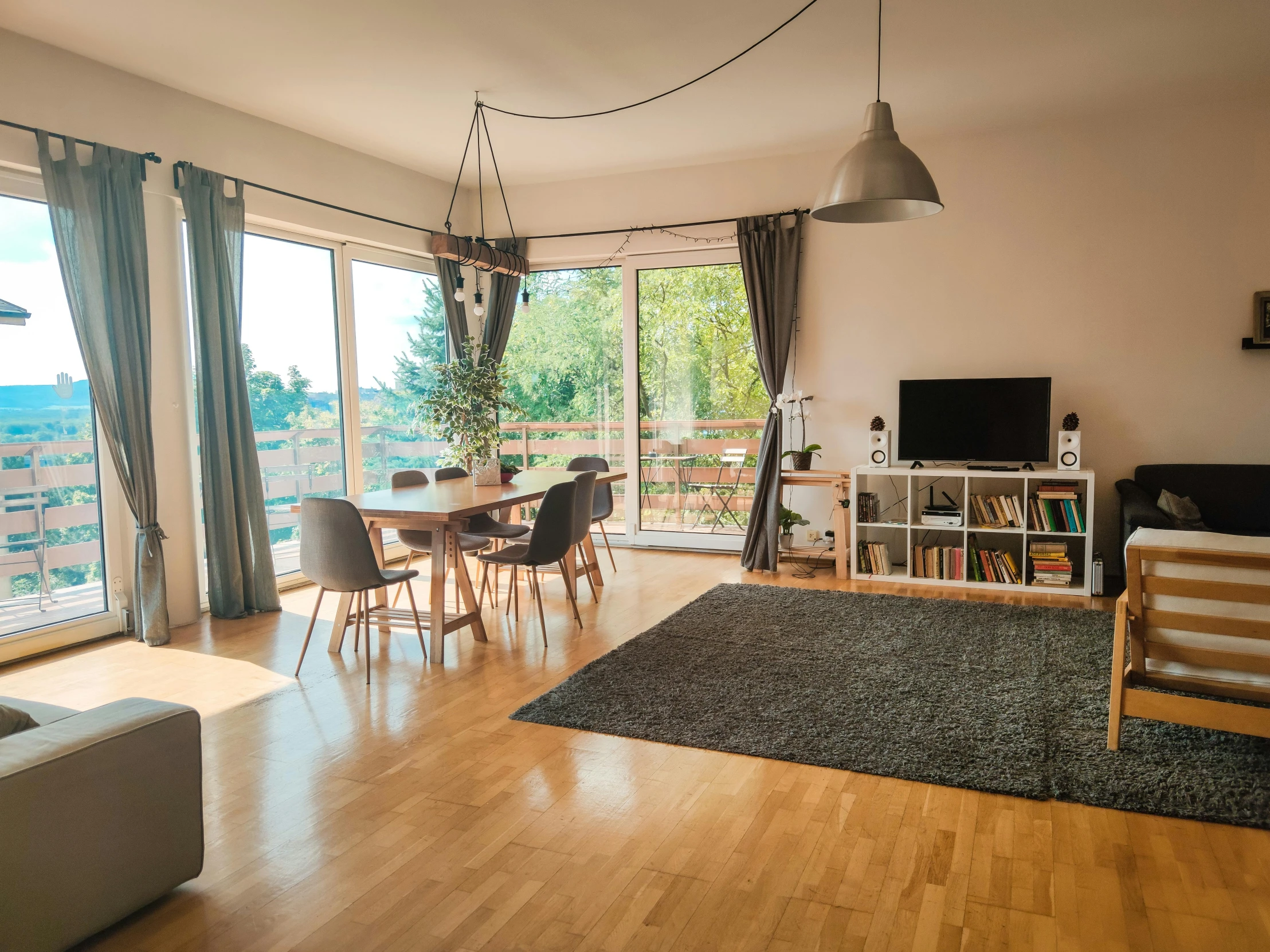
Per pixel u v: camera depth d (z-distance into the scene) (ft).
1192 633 8.89
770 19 12.32
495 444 18.19
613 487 22.30
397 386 20.83
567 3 11.71
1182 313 16.97
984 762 8.96
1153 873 6.93
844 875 6.98
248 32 12.53
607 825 7.87
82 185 13.15
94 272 13.37
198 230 14.88
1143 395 17.34
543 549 13.70
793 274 19.36
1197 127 16.57
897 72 14.51
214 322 15.15
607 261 21.71
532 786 8.67
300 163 17.31
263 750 9.70
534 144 18.42
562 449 22.65
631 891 6.80
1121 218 17.21
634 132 17.66
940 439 18.12
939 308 18.63
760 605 15.65
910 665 12.14
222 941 6.27
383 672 12.50
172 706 6.89
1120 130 17.06
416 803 8.36
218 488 15.39
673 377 21.38
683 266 21.01
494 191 22.26
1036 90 15.55
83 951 6.17
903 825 7.79
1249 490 16.10
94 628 14.16
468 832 7.79
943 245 18.49
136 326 13.93
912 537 19.08
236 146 15.94
